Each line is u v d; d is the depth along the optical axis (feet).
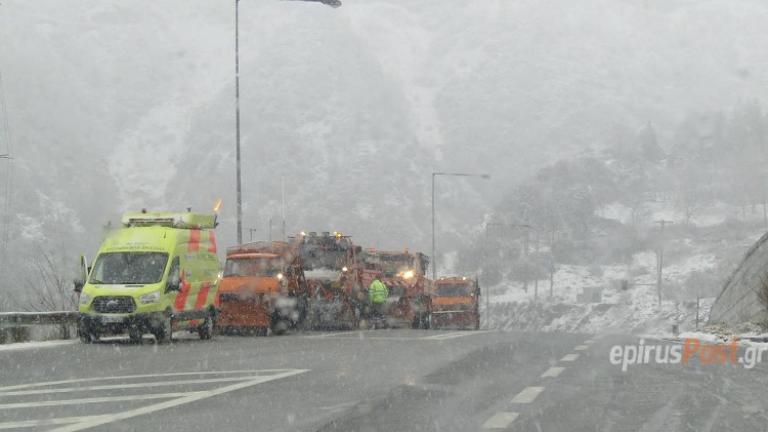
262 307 101.09
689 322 276.62
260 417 32.58
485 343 75.77
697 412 33.12
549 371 49.42
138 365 56.08
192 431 29.50
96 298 80.69
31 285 121.60
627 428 29.50
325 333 103.96
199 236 90.74
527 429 29.48
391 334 96.58
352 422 31.22
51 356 65.77
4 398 38.83
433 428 29.81
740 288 129.70
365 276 132.57
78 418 32.53
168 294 82.48
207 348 73.05
